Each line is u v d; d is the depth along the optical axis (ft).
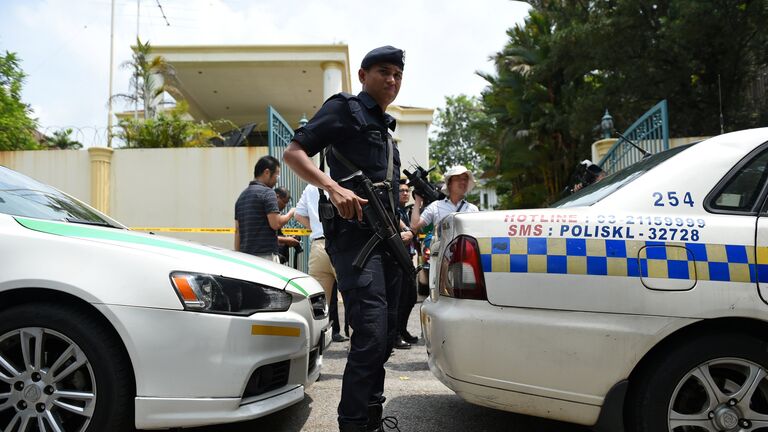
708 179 7.81
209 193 30.48
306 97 67.77
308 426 10.11
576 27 52.65
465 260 7.90
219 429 9.91
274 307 8.75
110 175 30.55
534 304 7.46
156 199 30.48
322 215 8.25
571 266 7.45
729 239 7.36
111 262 8.02
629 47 51.21
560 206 9.23
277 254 15.58
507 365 7.46
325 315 10.94
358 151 8.20
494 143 72.23
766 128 8.27
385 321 7.96
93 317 7.96
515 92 65.51
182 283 8.00
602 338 7.18
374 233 7.97
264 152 30.58
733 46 47.47
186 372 7.80
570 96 60.80
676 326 7.11
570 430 9.86
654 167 8.18
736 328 7.35
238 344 8.04
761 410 7.39
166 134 35.86
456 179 16.15
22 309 7.86
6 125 51.78
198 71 57.31
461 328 7.64
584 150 59.52
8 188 9.96
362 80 8.60
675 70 50.52
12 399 7.83
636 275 7.29
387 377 13.60
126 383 7.87
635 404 7.34
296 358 9.02
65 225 8.77
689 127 53.36
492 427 10.03
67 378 8.03
